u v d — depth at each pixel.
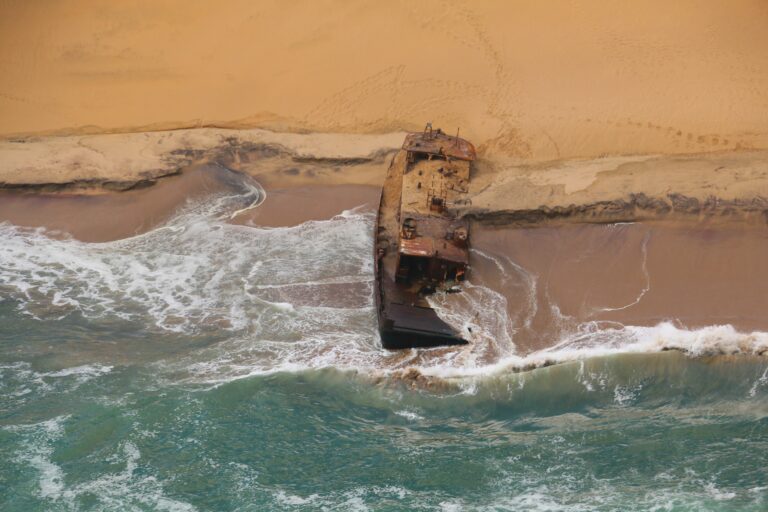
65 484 42.00
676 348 48.34
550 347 48.78
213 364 49.22
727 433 44.03
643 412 45.53
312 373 48.28
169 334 51.84
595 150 63.53
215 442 44.25
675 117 65.12
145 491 41.66
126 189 64.12
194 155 66.00
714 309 51.03
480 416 45.62
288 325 52.00
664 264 54.44
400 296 50.66
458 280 51.91
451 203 56.31
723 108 65.38
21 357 50.09
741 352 48.12
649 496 40.66
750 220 56.16
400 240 51.06
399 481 42.09
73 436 44.56
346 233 59.94
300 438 44.50
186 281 56.53
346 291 54.72
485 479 42.00
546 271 54.25
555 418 45.38
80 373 48.75
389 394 46.91
